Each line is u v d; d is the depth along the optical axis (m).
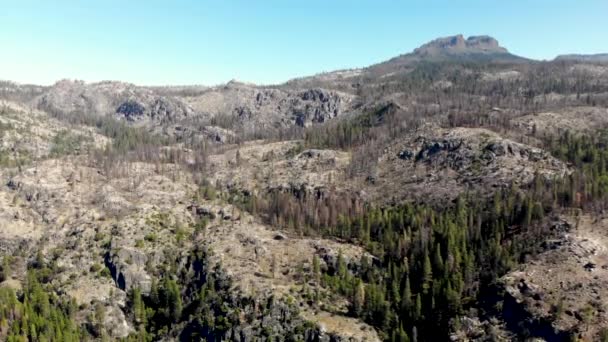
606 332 188.12
